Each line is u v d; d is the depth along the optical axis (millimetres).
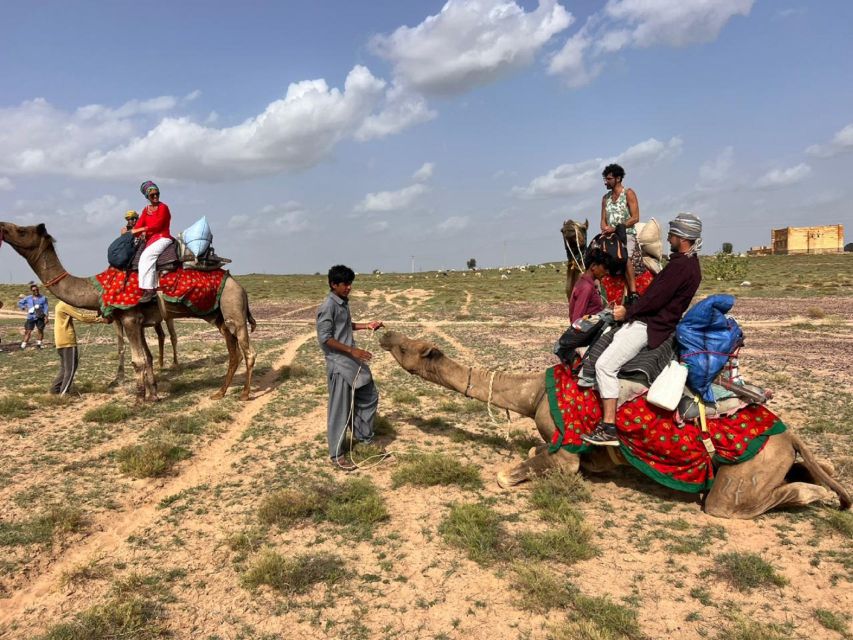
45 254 10508
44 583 4941
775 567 4840
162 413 10188
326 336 7227
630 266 7121
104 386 12172
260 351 18172
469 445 8219
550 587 4496
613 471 7113
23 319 32031
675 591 4551
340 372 7281
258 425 9461
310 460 7723
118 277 10500
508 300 40562
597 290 6945
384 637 4090
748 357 15320
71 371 11406
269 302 44906
